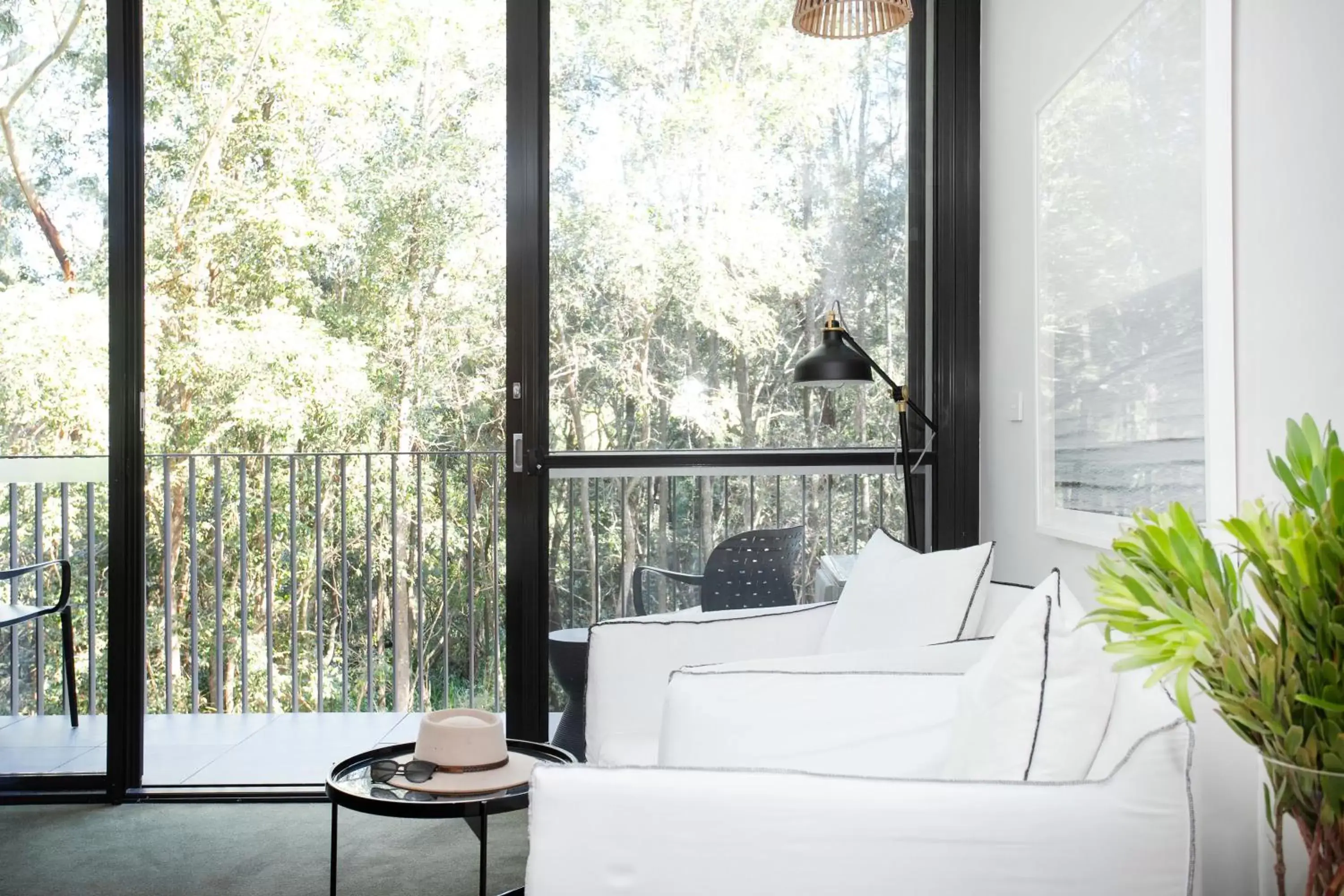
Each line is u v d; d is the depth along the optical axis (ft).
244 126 11.64
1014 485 9.47
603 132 10.75
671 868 3.76
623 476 10.71
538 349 10.68
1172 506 3.41
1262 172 5.10
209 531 12.94
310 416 12.34
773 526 10.73
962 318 10.55
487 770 6.02
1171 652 3.13
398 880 8.11
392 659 13.12
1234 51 5.38
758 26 10.77
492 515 12.88
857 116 10.77
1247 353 5.27
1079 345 7.69
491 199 11.85
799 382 9.52
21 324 10.62
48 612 10.78
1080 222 7.68
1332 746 2.91
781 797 3.77
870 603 6.95
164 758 11.22
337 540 12.98
